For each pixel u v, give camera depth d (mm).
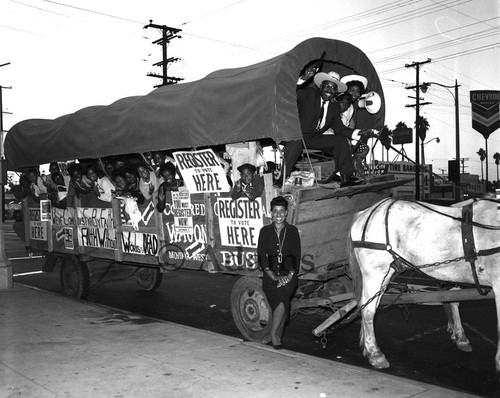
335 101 7949
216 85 7293
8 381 5465
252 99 6754
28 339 7027
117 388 5223
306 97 7715
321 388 5094
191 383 5316
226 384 5262
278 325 6516
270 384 5230
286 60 6664
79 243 10742
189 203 8219
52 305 9281
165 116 8016
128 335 7160
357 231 6426
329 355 6879
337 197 7141
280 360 5980
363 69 8102
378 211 6332
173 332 7289
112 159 10086
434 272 5918
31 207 12406
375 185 6789
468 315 8664
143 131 8430
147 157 9094
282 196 6758
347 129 7969
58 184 11164
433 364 6324
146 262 9195
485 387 5574
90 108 10266
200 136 7445
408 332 7762
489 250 5359
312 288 7629
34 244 12336
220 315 9367
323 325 6738
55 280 13805
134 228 9422
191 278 13414
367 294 6289
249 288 7254
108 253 10062
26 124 12141
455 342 6809
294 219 6738
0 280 10930
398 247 6094
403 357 6617
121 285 12750
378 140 8148
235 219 7461
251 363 5887
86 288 10781
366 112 8523
